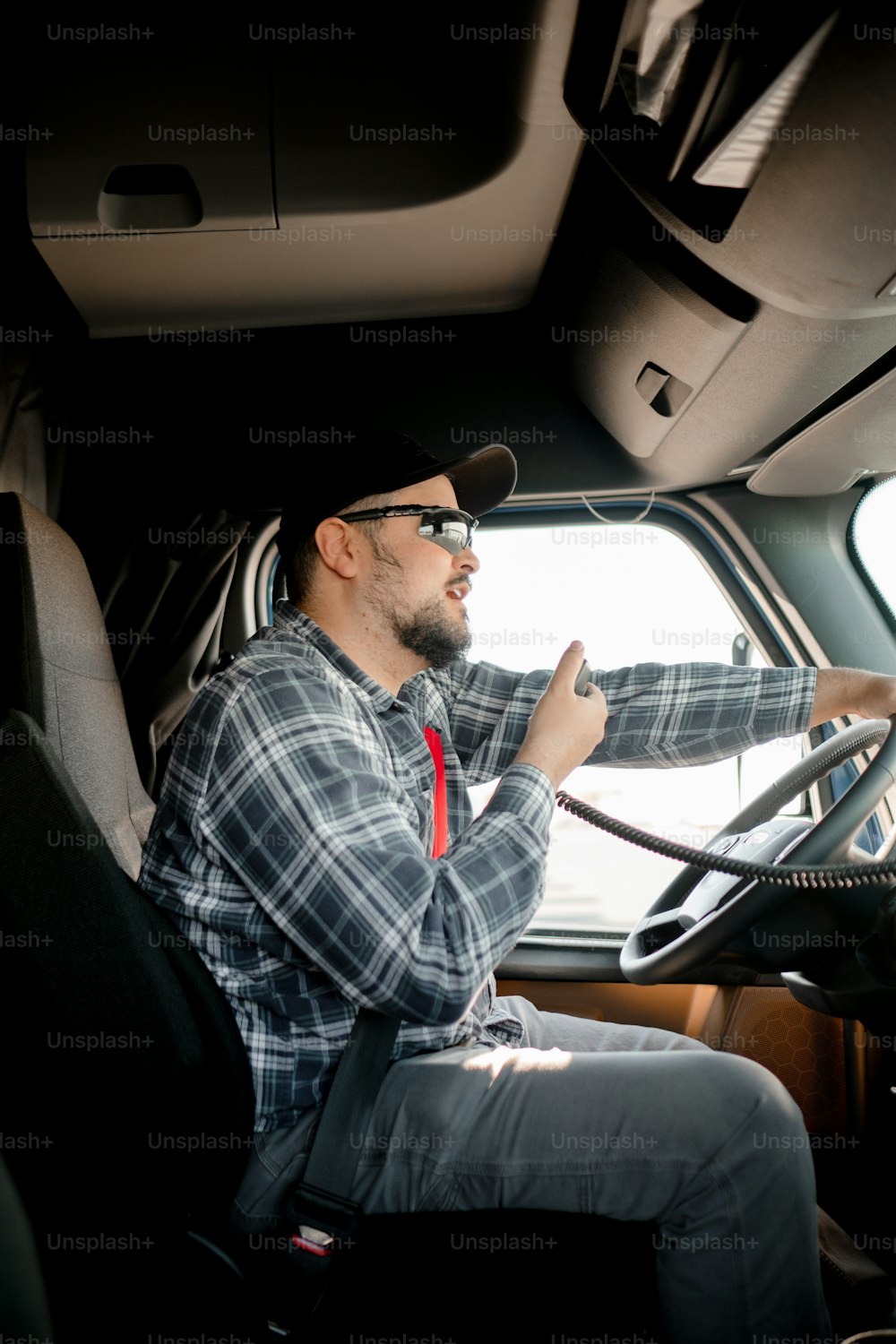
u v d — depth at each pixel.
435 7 1.78
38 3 1.91
